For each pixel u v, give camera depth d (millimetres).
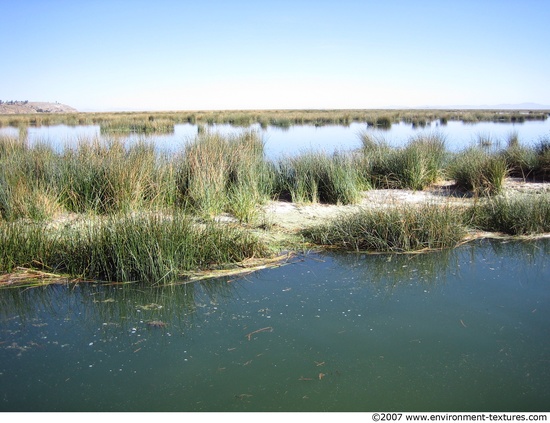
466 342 4223
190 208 8148
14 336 4434
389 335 4367
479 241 7066
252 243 6449
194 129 29172
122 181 8031
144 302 5125
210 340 4328
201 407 3377
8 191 7648
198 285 5535
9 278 5586
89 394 3541
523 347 4133
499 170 9836
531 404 3381
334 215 8219
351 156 11531
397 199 8758
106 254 5762
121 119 39344
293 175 10094
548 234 7352
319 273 5902
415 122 34906
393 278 5742
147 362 3980
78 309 4973
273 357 4027
